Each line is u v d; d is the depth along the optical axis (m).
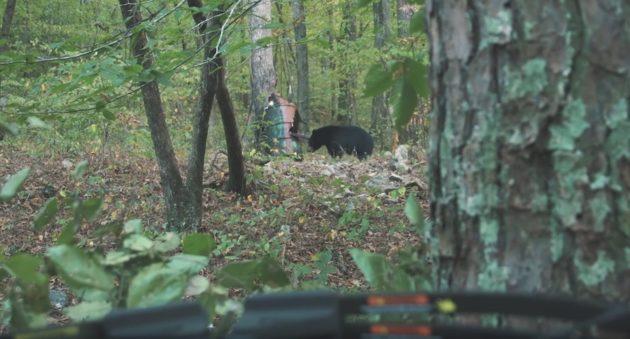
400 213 7.58
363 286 5.16
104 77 4.07
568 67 1.68
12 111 4.63
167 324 1.56
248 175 8.89
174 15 4.94
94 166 9.63
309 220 7.46
